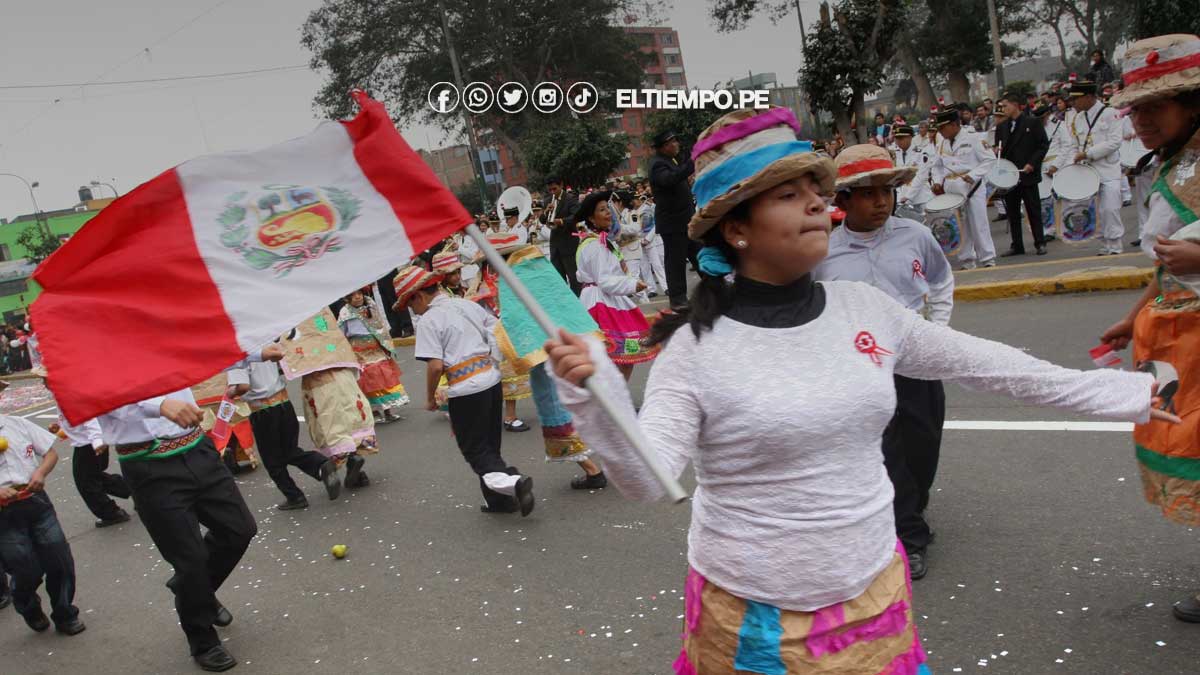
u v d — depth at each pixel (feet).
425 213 7.98
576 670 12.67
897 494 13.48
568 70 143.43
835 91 79.97
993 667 10.99
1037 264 34.06
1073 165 33.94
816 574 6.31
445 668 13.37
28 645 17.04
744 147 6.11
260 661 14.69
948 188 36.24
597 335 20.15
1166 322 10.20
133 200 7.72
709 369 6.26
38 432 16.94
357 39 134.51
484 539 18.42
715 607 6.68
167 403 13.93
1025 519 14.73
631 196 49.08
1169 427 10.30
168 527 14.40
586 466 20.24
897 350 6.81
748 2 107.86
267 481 26.32
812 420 6.12
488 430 19.76
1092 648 11.00
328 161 8.07
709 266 6.54
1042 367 6.77
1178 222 10.41
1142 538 13.42
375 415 32.50
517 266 20.26
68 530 25.16
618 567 15.85
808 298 6.59
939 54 133.08
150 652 15.87
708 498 6.66
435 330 19.16
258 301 7.81
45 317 7.54
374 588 16.92
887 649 6.57
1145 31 60.23
